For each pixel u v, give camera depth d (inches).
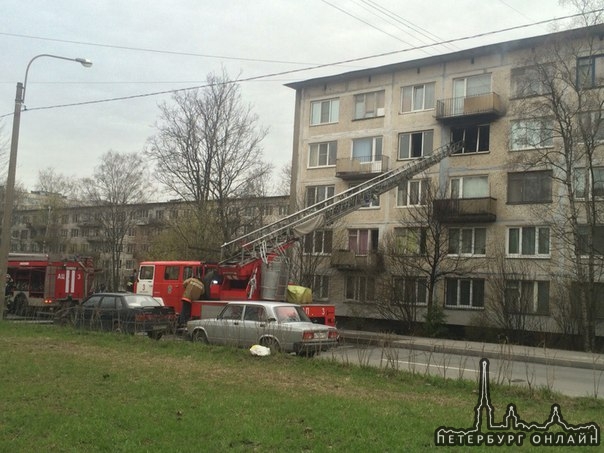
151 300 714.8
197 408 276.7
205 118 1696.6
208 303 744.3
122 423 245.8
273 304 594.6
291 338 548.1
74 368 384.5
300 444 221.3
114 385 331.3
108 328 676.7
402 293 1203.9
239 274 779.4
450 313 1212.5
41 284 1127.6
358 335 959.6
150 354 479.5
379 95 1435.8
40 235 3095.5
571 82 978.1
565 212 1047.6
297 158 1541.6
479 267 1172.5
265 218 2209.6
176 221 1830.7
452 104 1296.8
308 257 1322.6
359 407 289.4
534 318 1101.7
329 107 1512.1
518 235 1175.6
